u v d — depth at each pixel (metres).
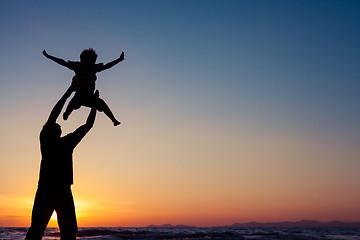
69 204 4.30
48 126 4.29
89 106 4.71
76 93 4.61
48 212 4.15
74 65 4.81
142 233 13.77
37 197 4.16
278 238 14.23
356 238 20.30
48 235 13.48
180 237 13.18
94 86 4.77
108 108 4.77
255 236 15.20
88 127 4.61
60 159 4.29
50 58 4.80
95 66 4.87
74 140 4.46
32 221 4.09
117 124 4.74
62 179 4.25
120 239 11.89
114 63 5.04
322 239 15.01
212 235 14.59
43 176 4.21
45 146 4.27
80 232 14.00
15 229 18.84
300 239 14.68
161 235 13.45
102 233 13.64
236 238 13.70
